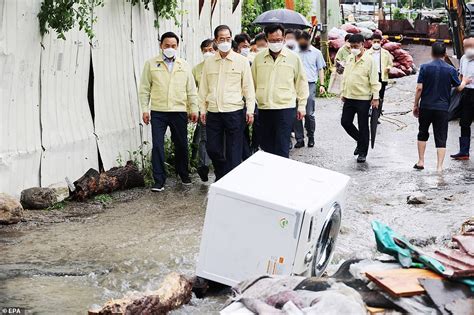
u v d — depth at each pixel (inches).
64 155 377.1
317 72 573.6
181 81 412.2
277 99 386.3
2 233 309.4
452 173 463.2
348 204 378.3
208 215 230.5
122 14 434.3
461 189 415.5
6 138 334.6
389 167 488.4
